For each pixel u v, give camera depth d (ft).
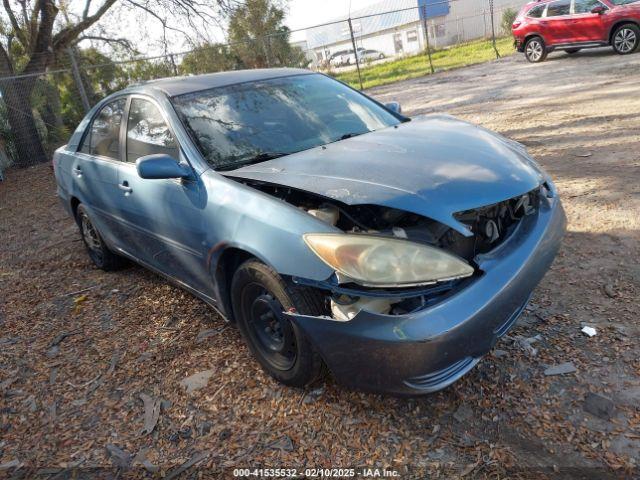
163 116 11.60
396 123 12.70
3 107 46.19
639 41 44.73
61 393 10.50
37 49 54.19
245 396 9.58
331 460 7.94
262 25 63.31
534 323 10.45
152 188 11.45
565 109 28.91
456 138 10.23
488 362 9.48
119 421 9.44
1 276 17.88
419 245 7.66
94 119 15.25
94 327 13.01
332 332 7.85
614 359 9.14
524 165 9.52
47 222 24.90
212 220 9.78
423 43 128.88
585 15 47.21
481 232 8.54
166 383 10.29
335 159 9.48
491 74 51.24
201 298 11.67
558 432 7.84
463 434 8.06
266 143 11.00
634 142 20.48
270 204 8.84
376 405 8.88
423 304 7.64
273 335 9.50
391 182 8.30
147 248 12.81
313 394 9.36
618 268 11.93
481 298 7.82
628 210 14.58
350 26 60.49
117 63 51.19
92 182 14.37
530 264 8.55
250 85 12.54
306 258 8.07
